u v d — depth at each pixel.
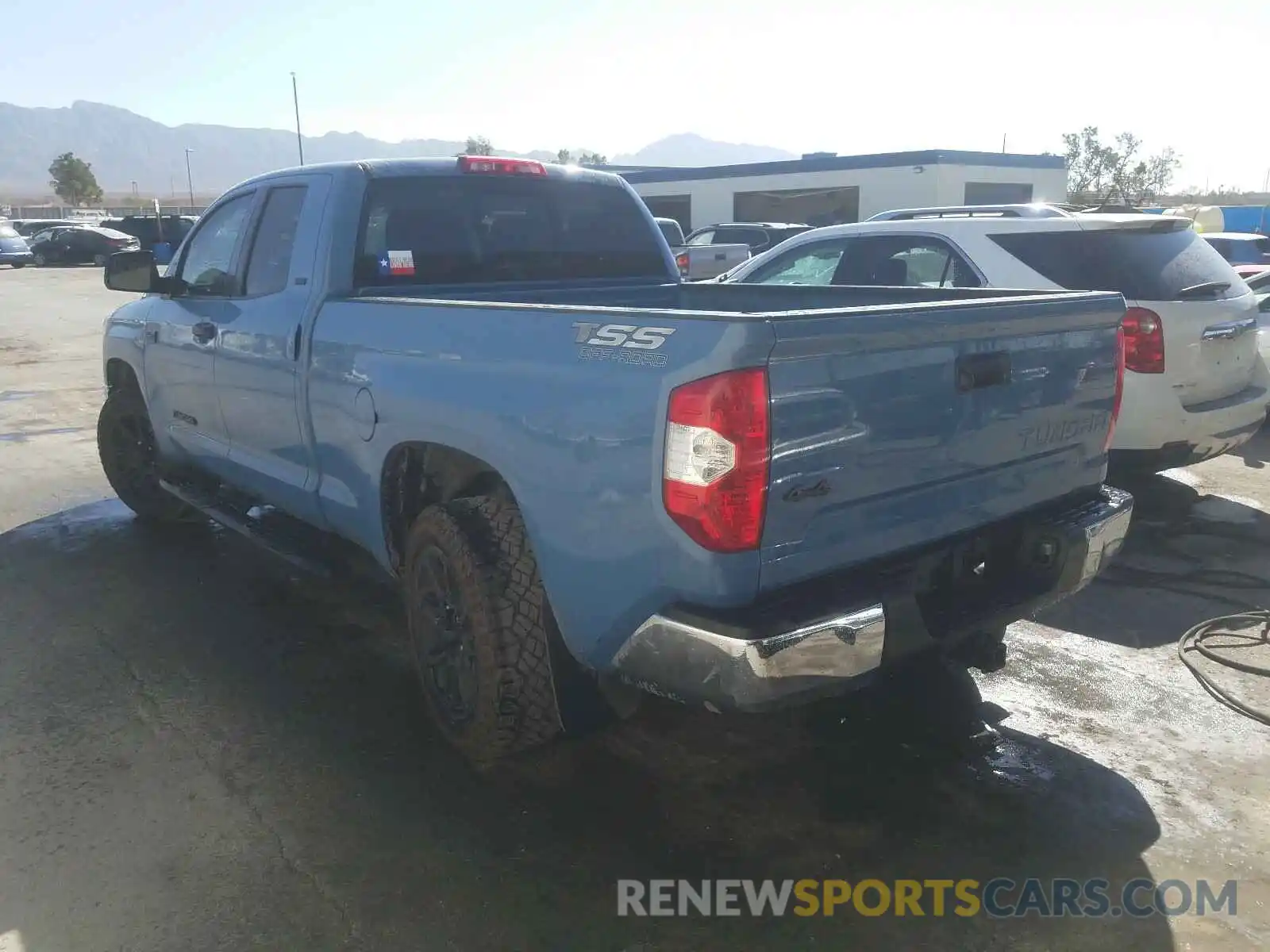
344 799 3.35
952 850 3.12
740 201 35.25
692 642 2.63
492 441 3.13
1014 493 3.33
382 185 4.27
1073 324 3.41
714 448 2.51
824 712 3.95
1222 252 12.51
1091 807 3.33
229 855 3.06
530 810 3.30
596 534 2.83
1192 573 5.43
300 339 4.12
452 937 2.73
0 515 6.62
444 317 3.39
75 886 2.92
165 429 5.62
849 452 2.72
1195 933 2.76
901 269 6.64
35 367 13.67
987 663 3.64
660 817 3.27
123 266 5.25
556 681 3.24
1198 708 3.99
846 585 2.79
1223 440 6.02
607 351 2.78
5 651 4.49
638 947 2.70
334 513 4.13
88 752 3.64
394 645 4.56
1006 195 33.16
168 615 4.90
